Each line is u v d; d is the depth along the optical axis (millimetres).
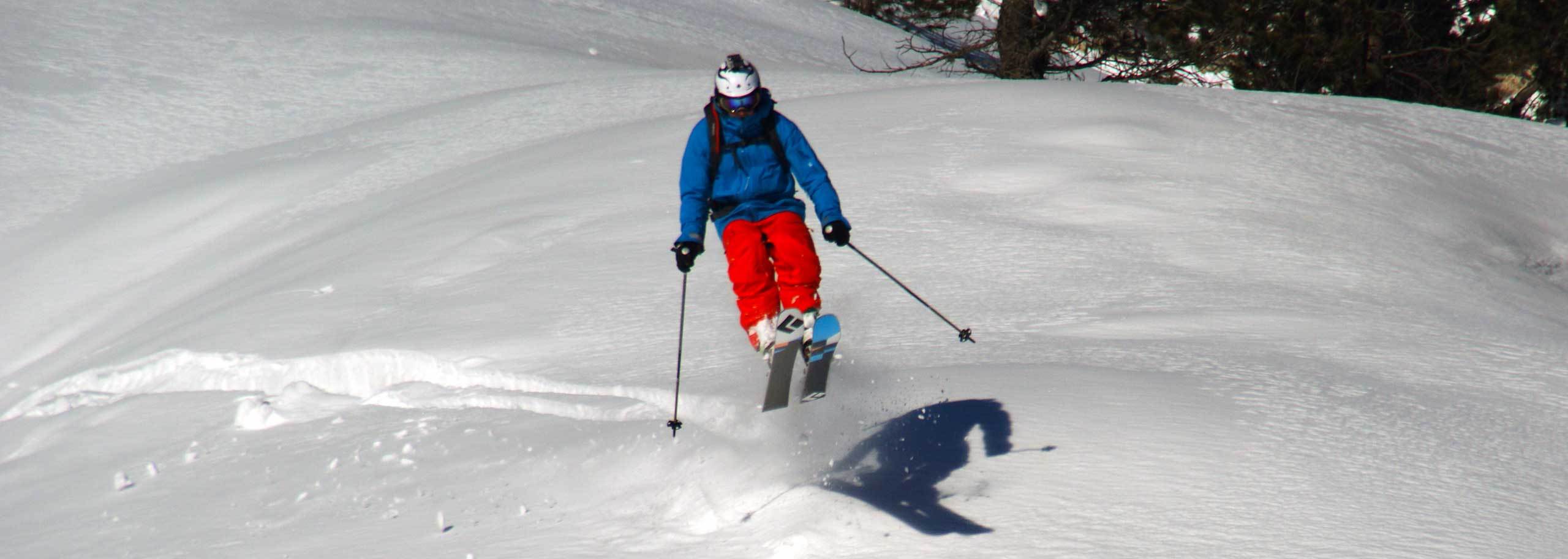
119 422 9055
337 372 9484
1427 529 4379
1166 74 32469
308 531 5500
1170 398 6129
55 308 18062
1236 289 9836
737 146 5926
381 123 27672
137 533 5965
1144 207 13031
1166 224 12344
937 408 6090
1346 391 6488
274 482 6562
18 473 8281
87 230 21500
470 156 22641
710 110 5922
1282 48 31391
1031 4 32469
